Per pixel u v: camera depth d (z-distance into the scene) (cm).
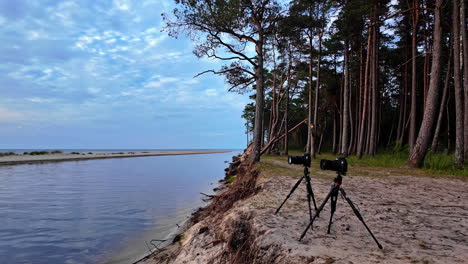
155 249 688
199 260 501
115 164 4694
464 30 1409
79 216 1054
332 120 4406
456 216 512
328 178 1055
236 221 515
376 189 816
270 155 3120
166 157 8544
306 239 384
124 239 780
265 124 5631
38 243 748
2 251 687
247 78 1709
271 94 4325
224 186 1772
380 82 3303
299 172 1212
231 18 1471
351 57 3105
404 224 461
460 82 1377
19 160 4462
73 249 703
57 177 2481
